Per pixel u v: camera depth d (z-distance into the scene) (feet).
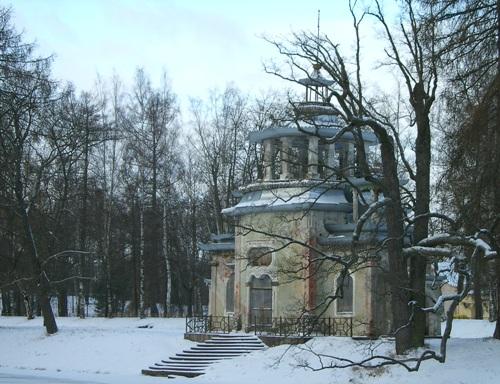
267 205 133.80
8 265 170.40
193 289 238.07
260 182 143.13
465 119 89.04
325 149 144.66
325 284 133.28
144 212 212.43
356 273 130.52
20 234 162.91
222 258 152.76
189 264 228.22
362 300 129.18
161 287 256.11
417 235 100.73
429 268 133.59
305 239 134.21
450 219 91.20
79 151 207.10
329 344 111.75
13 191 162.61
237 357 118.73
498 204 87.86
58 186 192.85
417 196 101.55
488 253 79.77
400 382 90.94
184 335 137.59
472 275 77.15
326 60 95.91
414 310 90.38
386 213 100.32
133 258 221.25
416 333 99.86
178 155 215.31
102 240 223.71
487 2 89.92
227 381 105.09
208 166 212.43
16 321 204.03
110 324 183.21
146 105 209.46
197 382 102.94
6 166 153.79
